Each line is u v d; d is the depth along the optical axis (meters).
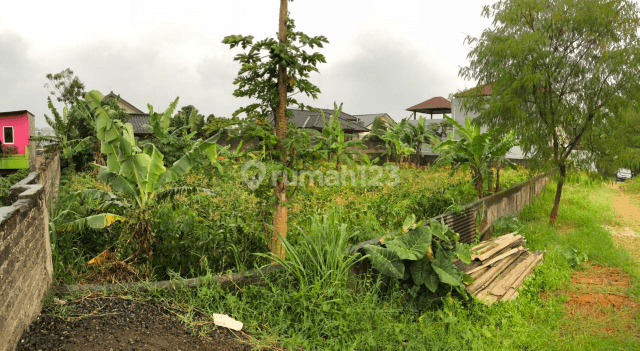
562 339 4.62
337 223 5.59
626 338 4.60
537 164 9.81
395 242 5.02
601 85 9.09
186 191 5.38
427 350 4.14
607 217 11.37
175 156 13.02
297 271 4.38
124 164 4.77
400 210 8.12
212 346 3.42
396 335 4.17
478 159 10.27
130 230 4.83
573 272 7.02
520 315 5.07
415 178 13.44
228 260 4.93
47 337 3.04
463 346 4.23
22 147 17.00
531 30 9.57
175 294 4.06
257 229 5.31
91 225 4.89
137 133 23.86
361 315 4.28
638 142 10.27
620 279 6.64
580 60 9.27
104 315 3.50
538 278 6.25
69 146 15.41
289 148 4.86
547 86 9.43
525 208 11.55
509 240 7.06
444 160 10.72
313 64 5.00
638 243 9.04
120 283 4.27
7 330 2.65
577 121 9.38
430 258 4.97
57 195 8.84
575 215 10.86
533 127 9.34
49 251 3.86
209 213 6.05
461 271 5.12
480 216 8.39
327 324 4.00
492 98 10.05
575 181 10.02
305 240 4.90
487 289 5.50
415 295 4.91
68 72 38.62
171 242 4.81
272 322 3.98
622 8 8.76
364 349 3.93
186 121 21.88
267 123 4.87
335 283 4.30
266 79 4.95
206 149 5.29
